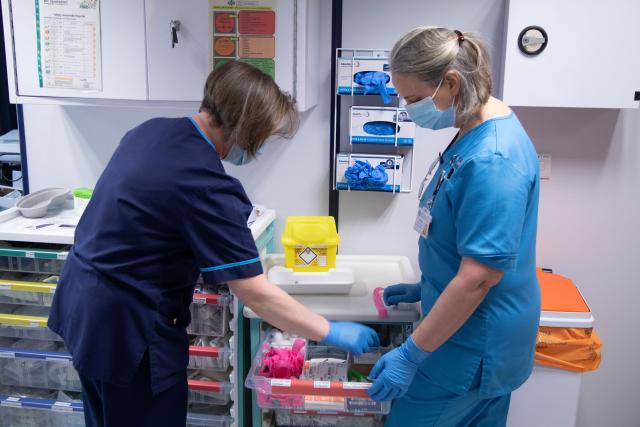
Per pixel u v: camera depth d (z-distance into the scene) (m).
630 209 2.13
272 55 1.80
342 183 2.08
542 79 1.86
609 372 2.29
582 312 1.80
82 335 1.36
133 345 1.36
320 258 1.92
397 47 1.38
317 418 1.89
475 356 1.46
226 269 1.34
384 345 2.03
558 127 2.08
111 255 1.33
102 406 1.50
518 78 1.87
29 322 1.89
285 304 1.41
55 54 1.87
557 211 2.15
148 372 1.40
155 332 1.38
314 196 2.21
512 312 1.46
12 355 1.95
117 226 1.33
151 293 1.35
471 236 1.32
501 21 2.01
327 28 2.06
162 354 1.40
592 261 2.18
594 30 1.82
